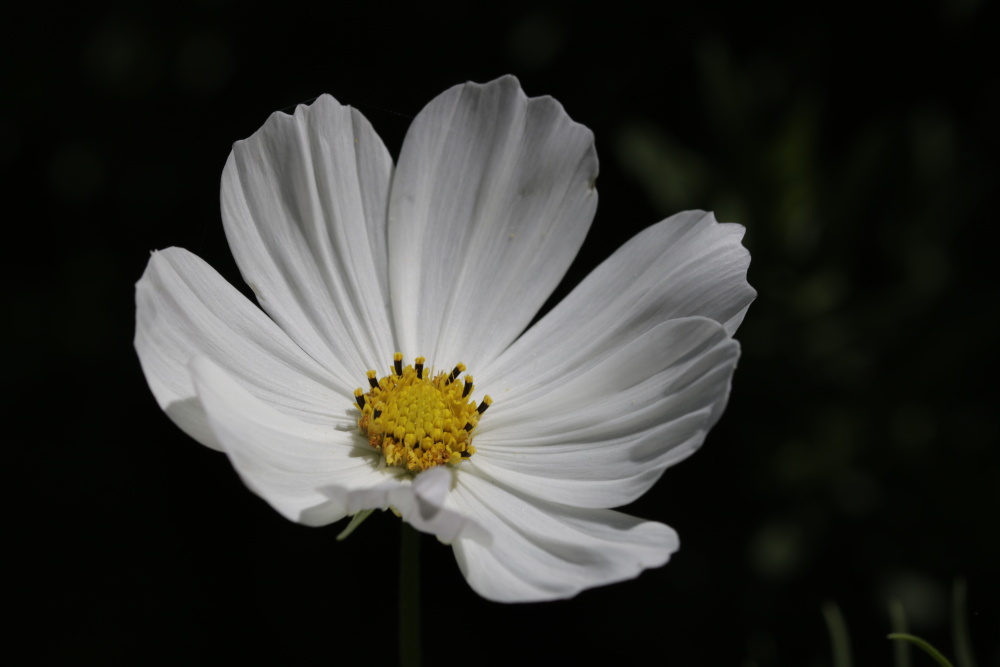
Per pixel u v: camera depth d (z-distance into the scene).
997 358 0.39
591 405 0.30
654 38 0.44
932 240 0.40
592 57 0.44
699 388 0.29
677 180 0.40
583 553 0.29
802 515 0.39
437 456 0.30
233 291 0.30
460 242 0.32
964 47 0.43
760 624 0.40
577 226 0.31
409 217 0.31
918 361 0.39
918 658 0.39
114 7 0.46
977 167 0.42
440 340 0.31
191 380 0.29
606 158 0.44
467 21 0.45
